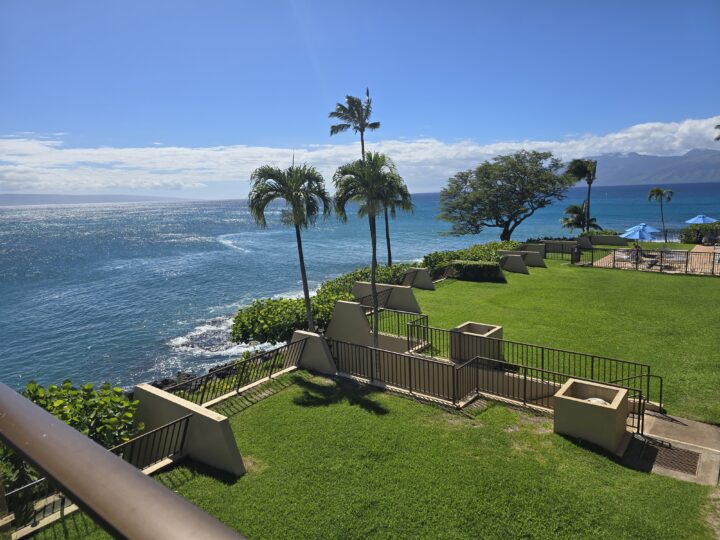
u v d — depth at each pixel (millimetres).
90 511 700
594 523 6781
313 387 11750
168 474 8445
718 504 7113
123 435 8859
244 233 85500
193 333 24469
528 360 13438
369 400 10930
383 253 53094
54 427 976
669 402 10547
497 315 17891
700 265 25906
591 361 12148
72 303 32344
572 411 8961
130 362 21062
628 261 28078
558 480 7773
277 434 9586
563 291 21453
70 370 20562
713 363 12500
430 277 24234
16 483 6684
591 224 42375
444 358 13570
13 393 1171
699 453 8523
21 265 51312
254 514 7293
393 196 13461
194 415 8719
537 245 30953
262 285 36062
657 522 6758
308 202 13391
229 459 8289
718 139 31391
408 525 6906
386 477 8039
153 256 55875
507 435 9211
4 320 28422
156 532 597
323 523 7020
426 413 10195
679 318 16531
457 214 43844
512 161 40344
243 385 12211
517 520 6898
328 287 20172
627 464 8242
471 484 7742
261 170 13125
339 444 9125
